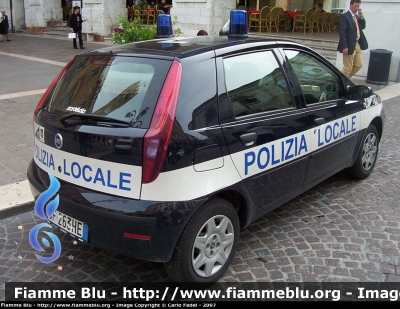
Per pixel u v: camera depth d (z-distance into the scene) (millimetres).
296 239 3857
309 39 14094
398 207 4480
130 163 2748
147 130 2723
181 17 16109
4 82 10641
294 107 3783
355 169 4996
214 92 3072
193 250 2965
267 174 3453
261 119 3398
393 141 6641
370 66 11016
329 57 12820
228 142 3070
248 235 3932
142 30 8172
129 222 2740
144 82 2949
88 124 2957
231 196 3332
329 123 4156
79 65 3504
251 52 3523
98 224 2873
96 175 2908
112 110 2939
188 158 2811
